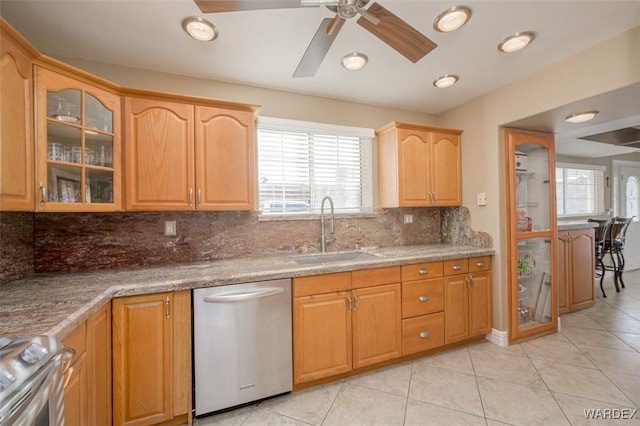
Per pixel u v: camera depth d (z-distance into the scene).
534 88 2.30
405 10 1.58
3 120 1.25
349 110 2.86
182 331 1.64
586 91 1.98
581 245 3.51
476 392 1.93
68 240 1.94
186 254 2.26
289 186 2.68
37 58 1.45
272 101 2.56
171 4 1.51
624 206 5.56
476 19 1.67
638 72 1.74
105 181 1.79
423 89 2.60
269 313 1.82
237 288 1.75
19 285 1.55
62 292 1.42
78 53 1.95
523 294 2.99
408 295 2.28
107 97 1.76
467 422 1.67
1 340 0.84
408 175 2.72
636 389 1.93
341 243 2.83
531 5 1.56
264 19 1.63
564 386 1.98
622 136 3.86
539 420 1.67
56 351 0.86
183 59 2.05
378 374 2.16
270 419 1.72
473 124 2.84
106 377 1.45
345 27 1.72
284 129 2.63
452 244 3.06
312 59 1.66
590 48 1.96
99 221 2.02
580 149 4.64
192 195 1.98
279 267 1.96
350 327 2.07
